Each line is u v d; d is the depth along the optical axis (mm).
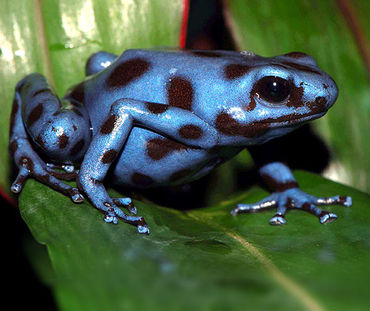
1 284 109
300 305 91
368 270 104
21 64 129
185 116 115
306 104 115
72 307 91
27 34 129
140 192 129
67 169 120
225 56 119
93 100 121
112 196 118
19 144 121
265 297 92
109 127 115
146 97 118
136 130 118
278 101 115
